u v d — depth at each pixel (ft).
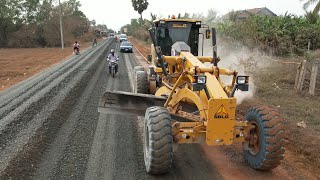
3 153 21.42
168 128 17.28
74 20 256.73
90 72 62.75
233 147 23.12
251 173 18.99
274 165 18.26
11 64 88.33
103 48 159.22
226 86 19.08
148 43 173.99
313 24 76.48
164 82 24.84
